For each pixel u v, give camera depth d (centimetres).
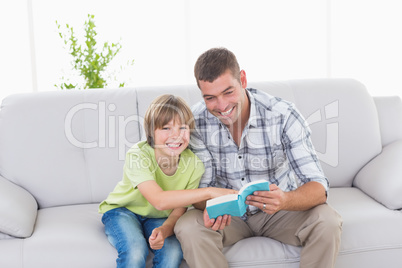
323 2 313
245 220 159
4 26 270
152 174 151
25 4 271
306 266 138
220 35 308
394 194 159
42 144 180
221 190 142
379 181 170
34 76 272
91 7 286
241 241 150
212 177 158
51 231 149
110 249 143
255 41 312
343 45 322
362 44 322
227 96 142
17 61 274
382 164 178
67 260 140
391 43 322
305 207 141
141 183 145
